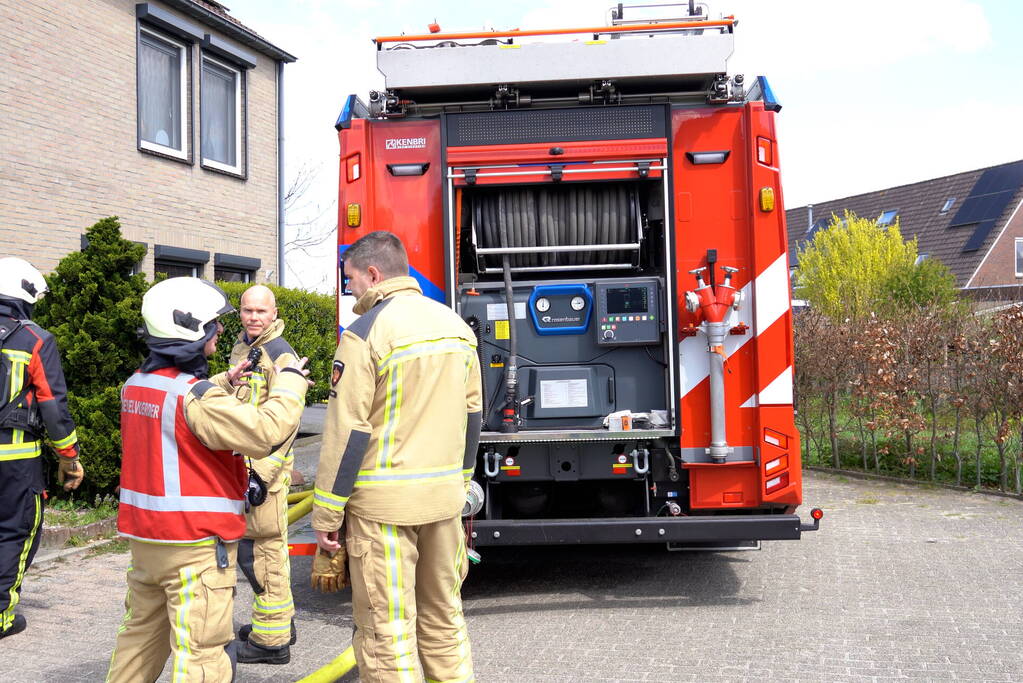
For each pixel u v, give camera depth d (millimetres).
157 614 3438
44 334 5348
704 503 5641
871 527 7566
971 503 8477
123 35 12922
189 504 3250
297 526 7242
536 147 5582
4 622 5066
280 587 4504
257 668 4609
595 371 5777
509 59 5426
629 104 5625
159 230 13523
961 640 4766
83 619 5441
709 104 5598
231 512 3340
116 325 7934
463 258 6070
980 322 9469
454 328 3596
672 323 5586
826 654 4594
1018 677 4242
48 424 5324
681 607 5500
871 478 9922
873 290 21828
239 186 15375
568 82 5473
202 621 3275
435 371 3465
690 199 5598
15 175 11266
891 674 4305
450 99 5773
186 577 3268
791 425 5527
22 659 4742
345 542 3512
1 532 5129
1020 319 8672
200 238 14383
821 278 24594
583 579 6223
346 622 5422
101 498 8055
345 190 5750
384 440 3400
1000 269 33906
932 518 7848
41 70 11617
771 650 4672
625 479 5891
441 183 5719
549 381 5734
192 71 14273
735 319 5574
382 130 5770
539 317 5770
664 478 5738
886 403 9570
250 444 3246
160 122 13930
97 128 12461
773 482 5523
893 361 9547
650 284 5676
